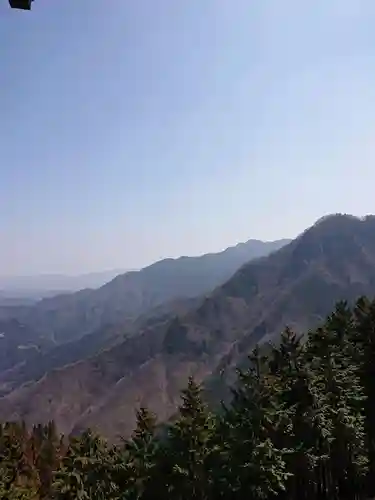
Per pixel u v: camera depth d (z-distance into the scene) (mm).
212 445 29422
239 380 30000
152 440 31281
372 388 35438
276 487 27766
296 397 30234
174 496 28719
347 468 32875
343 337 37500
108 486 29922
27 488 32625
